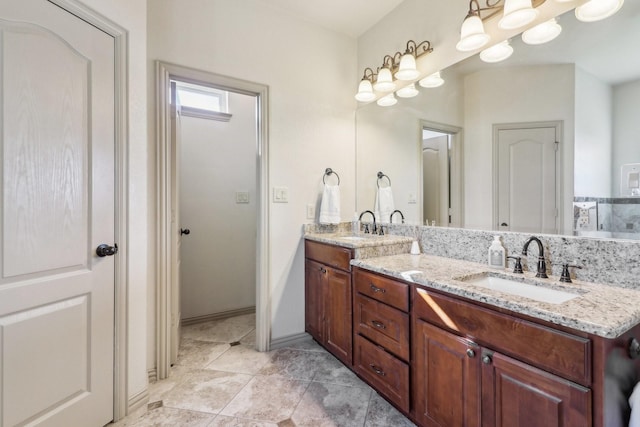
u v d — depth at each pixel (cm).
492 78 169
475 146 178
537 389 95
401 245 204
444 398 127
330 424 150
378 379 165
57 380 128
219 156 294
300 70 243
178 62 195
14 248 116
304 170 245
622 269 118
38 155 122
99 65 144
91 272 141
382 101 246
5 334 113
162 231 189
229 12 213
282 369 202
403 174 227
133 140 159
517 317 101
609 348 83
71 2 131
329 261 212
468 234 178
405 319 147
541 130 150
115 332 151
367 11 235
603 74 129
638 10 120
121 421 151
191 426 148
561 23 140
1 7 112
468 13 164
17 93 117
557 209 145
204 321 287
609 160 128
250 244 311
